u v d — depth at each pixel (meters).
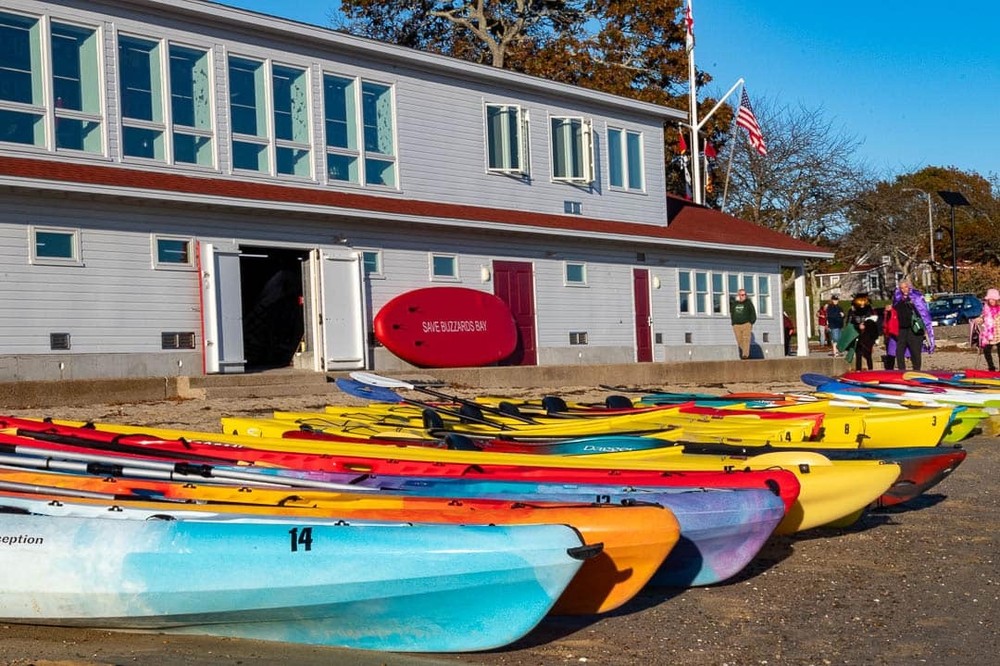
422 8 41.28
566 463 9.52
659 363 23.64
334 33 19.83
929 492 11.21
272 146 19.08
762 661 6.08
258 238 18.48
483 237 22.58
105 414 13.84
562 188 24.86
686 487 8.11
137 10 17.23
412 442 11.11
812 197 48.16
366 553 6.13
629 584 6.59
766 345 30.89
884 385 17.89
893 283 63.00
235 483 8.58
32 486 8.03
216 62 18.31
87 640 6.35
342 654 6.16
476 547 6.04
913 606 7.12
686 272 28.12
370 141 20.86
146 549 6.33
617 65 39.69
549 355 23.89
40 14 16.03
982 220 71.75
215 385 16.94
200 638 6.44
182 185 17.22
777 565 8.25
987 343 21.72
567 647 6.34
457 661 6.08
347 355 19.62
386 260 20.62
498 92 23.48
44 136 16.08
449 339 21.11
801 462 8.95
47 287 15.82
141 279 16.97
